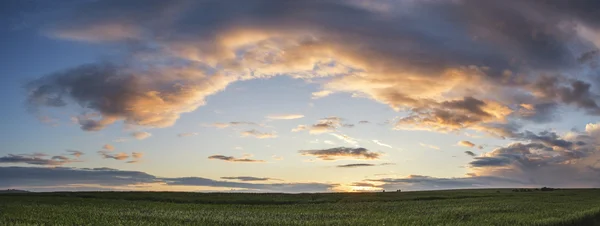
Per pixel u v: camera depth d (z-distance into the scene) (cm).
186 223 3825
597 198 8838
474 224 3947
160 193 9069
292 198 8281
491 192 11800
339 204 6881
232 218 4234
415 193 11019
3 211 4669
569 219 4350
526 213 5112
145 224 3709
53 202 6438
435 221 4178
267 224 3791
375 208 5922
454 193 11031
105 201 6875
